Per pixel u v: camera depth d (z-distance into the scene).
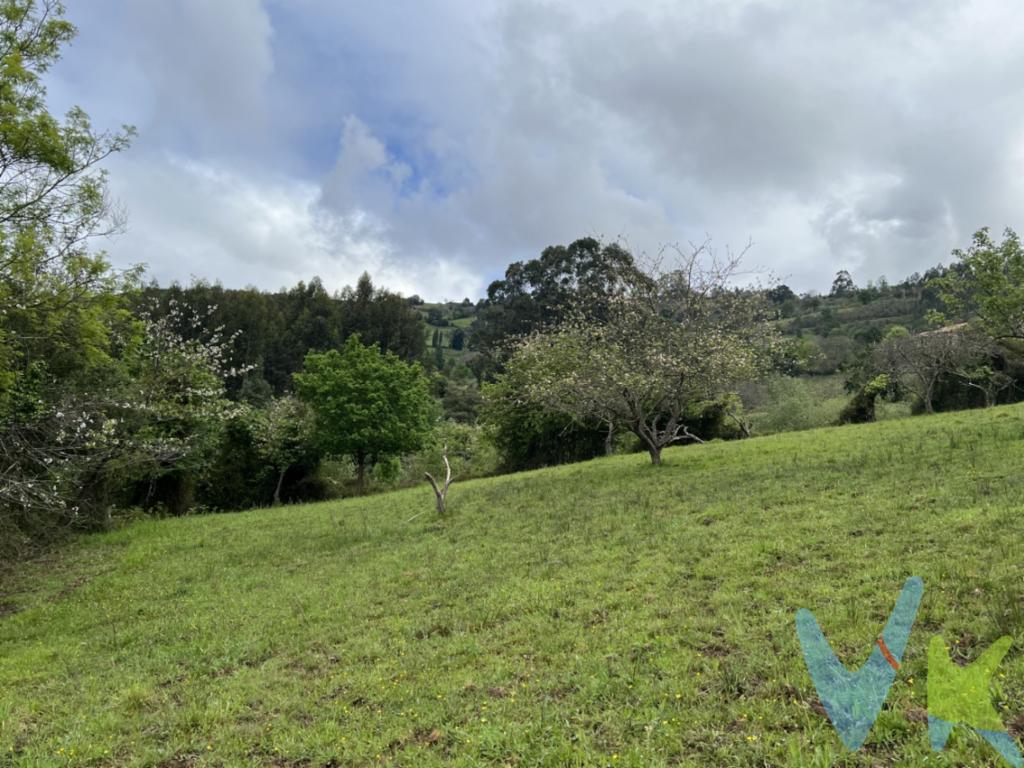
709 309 20.52
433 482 16.56
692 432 33.56
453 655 7.38
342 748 5.54
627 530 11.76
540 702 5.82
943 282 20.81
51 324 13.86
